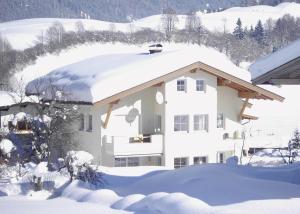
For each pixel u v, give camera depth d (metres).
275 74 18.52
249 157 34.69
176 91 34.28
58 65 102.06
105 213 16.20
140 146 33.28
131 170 28.81
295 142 35.47
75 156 23.50
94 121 33.47
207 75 35.03
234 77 35.16
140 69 32.97
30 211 16.81
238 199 16.61
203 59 34.28
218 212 14.33
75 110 31.41
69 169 23.44
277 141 37.81
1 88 54.47
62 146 31.53
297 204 14.98
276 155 35.22
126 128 33.88
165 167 31.08
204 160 35.19
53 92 30.58
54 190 22.16
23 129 32.03
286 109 72.44
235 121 37.34
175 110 34.19
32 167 27.33
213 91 35.22
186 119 34.75
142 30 144.62
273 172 21.66
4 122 35.38
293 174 20.97
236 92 37.28
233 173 21.08
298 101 75.88
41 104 29.34
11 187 23.08
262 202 15.38
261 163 31.64
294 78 18.67
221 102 36.84
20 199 20.31
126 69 33.22
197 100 34.81
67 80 36.41
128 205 16.88
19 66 97.50
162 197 16.22
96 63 38.53
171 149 34.06
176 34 140.62
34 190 22.30
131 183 23.91
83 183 22.19
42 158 27.38
